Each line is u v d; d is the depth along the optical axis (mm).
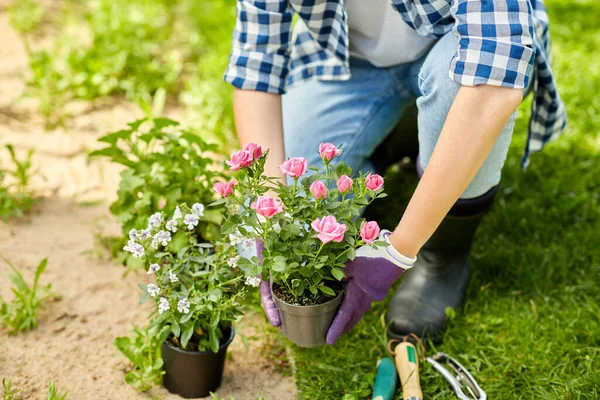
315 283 1593
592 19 3744
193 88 3098
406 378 1832
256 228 1578
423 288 2082
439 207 1522
